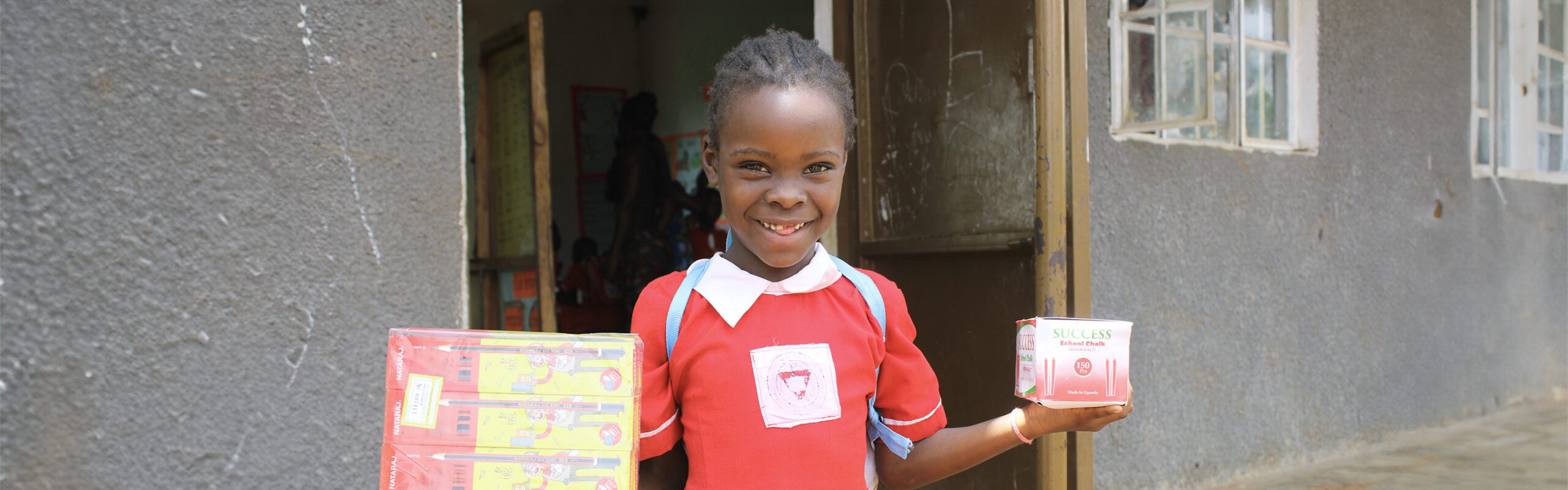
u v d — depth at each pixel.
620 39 6.17
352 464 1.95
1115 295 3.23
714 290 1.24
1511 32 5.23
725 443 1.19
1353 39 4.18
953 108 2.53
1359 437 4.27
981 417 2.45
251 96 1.82
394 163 1.97
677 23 5.89
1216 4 3.68
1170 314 3.45
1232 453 3.71
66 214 1.69
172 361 1.77
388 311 1.97
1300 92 4.03
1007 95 2.38
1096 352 1.20
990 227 2.42
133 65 1.73
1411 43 4.50
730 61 1.24
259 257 1.83
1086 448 2.21
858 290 1.32
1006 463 2.43
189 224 1.77
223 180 1.80
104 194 1.71
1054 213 2.14
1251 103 3.87
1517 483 3.73
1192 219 3.52
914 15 2.65
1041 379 1.19
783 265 1.23
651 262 4.75
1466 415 4.89
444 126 2.04
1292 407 3.97
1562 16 5.63
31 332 1.67
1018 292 2.35
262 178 1.83
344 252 1.92
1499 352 5.15
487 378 1.02
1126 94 3.30
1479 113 4.99
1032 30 2.31
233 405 1.82
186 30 1.76
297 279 1.87
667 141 5.99
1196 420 3.57
